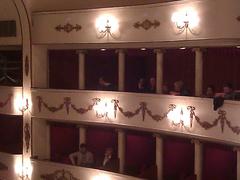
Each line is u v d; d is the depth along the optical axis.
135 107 15.23
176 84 14.48
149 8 14.52
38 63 17.67
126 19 15.10
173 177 15.63
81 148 16.41
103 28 15.63
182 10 13.63
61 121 17.47
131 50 16.98
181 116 13.99
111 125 16.27
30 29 17.36
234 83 14.84
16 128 19.77
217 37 12.76
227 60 14.91
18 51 18.84
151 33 14.52
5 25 17.83
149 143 16.45
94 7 16.23
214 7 12.75
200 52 14.29
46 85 17.95
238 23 12.18
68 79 18.25
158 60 15.30
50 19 16.86
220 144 14.73
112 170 15.89
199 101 13.46
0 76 18.66
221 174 14.81
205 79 15.44
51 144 18.38
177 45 14.62
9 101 18.09
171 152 16.00
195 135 13.70
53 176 17.08
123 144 16.47
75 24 16.31
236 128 12.42
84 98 16.50
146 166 15.94
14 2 17.17
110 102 15.88
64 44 16.81
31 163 17.73
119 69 16.22
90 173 16.08
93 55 17.91
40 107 17.47
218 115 12.91
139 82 15.84
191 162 15.63
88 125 17.50
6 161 18.36
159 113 14.62
